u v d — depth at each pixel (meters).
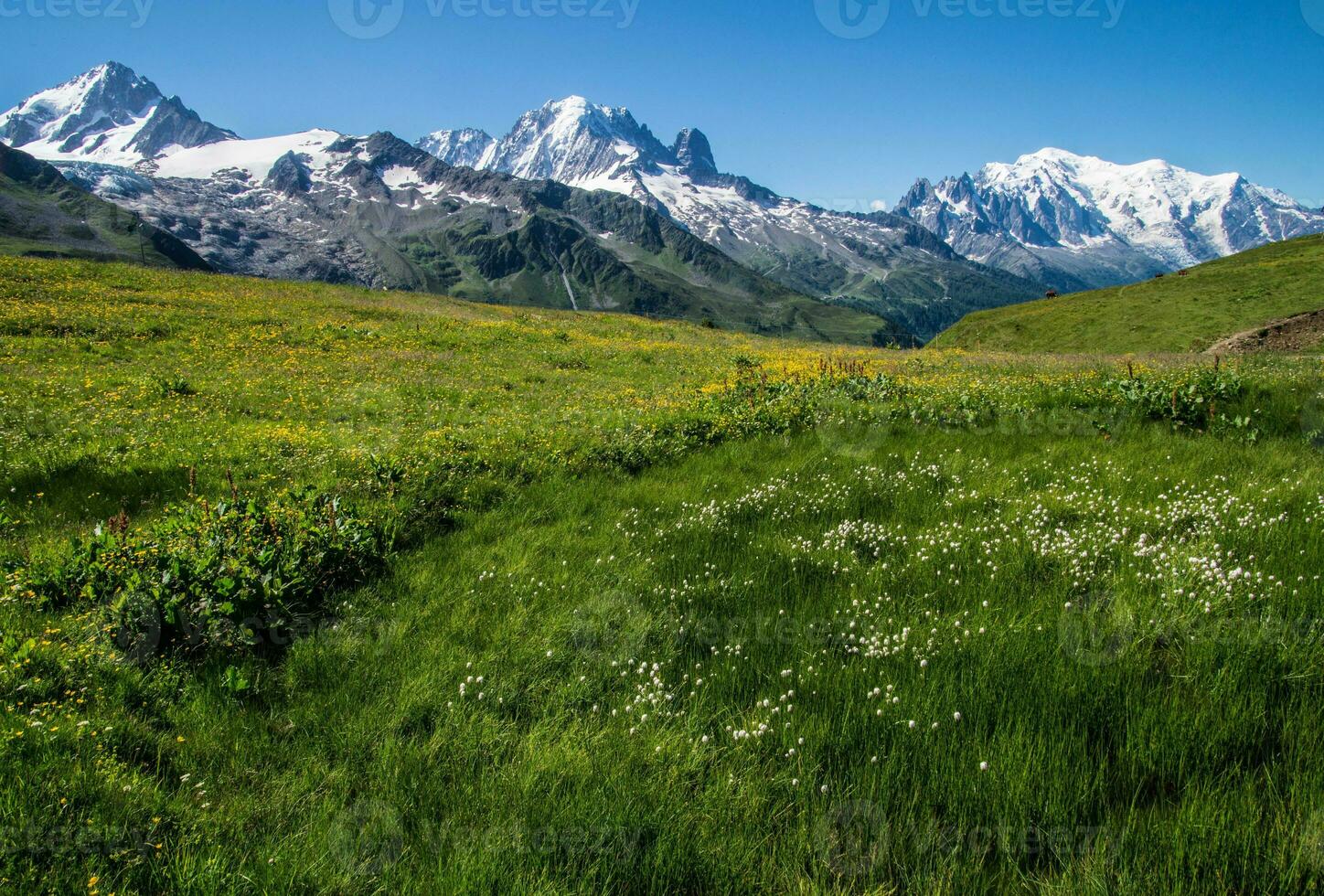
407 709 5.41
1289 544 6.98
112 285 38.75
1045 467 10.75
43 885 3.70
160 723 5.36
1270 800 3.96
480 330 38.69
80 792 4.36
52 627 6.39
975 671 5.36
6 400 17.59
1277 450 10.84
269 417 18.39
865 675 5.48
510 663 6.04
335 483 11.24
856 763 4.62
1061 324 78.19
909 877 3.79
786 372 25.22
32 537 9.35
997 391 16.97
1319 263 70.94
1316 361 20.20
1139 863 3.65
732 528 9.12
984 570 7.19
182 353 26.89
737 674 5.72
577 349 35.28
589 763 4.73
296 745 5.09
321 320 36.16
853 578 7.35
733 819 4.25
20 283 35.22
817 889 3.71
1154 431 12.44
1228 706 4.68
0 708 5.03
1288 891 3.46
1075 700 4.91
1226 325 60.97
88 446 13.48
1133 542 7.50
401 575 8.05
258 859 4.01
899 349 45.34
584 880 3.82
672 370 29.91
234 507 8.81
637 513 9.93
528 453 13.08
